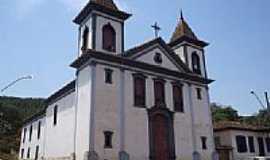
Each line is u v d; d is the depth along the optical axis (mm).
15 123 65875
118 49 24797
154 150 23859
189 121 27250
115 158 21453
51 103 32562
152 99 25281
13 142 55188
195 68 30547
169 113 25969
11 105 73812
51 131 30938
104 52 23672
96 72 22641
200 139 27469
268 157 31703
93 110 21453
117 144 21875
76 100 24203
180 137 26016
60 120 28438
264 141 36125
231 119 63250
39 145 35875
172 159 24750
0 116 50406
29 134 42344
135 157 22516
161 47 27781
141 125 23766
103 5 24750
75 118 23953
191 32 32375
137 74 24922
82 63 24141
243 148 33875
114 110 22547
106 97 22453
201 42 31875
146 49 26375
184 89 28125
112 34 25172
